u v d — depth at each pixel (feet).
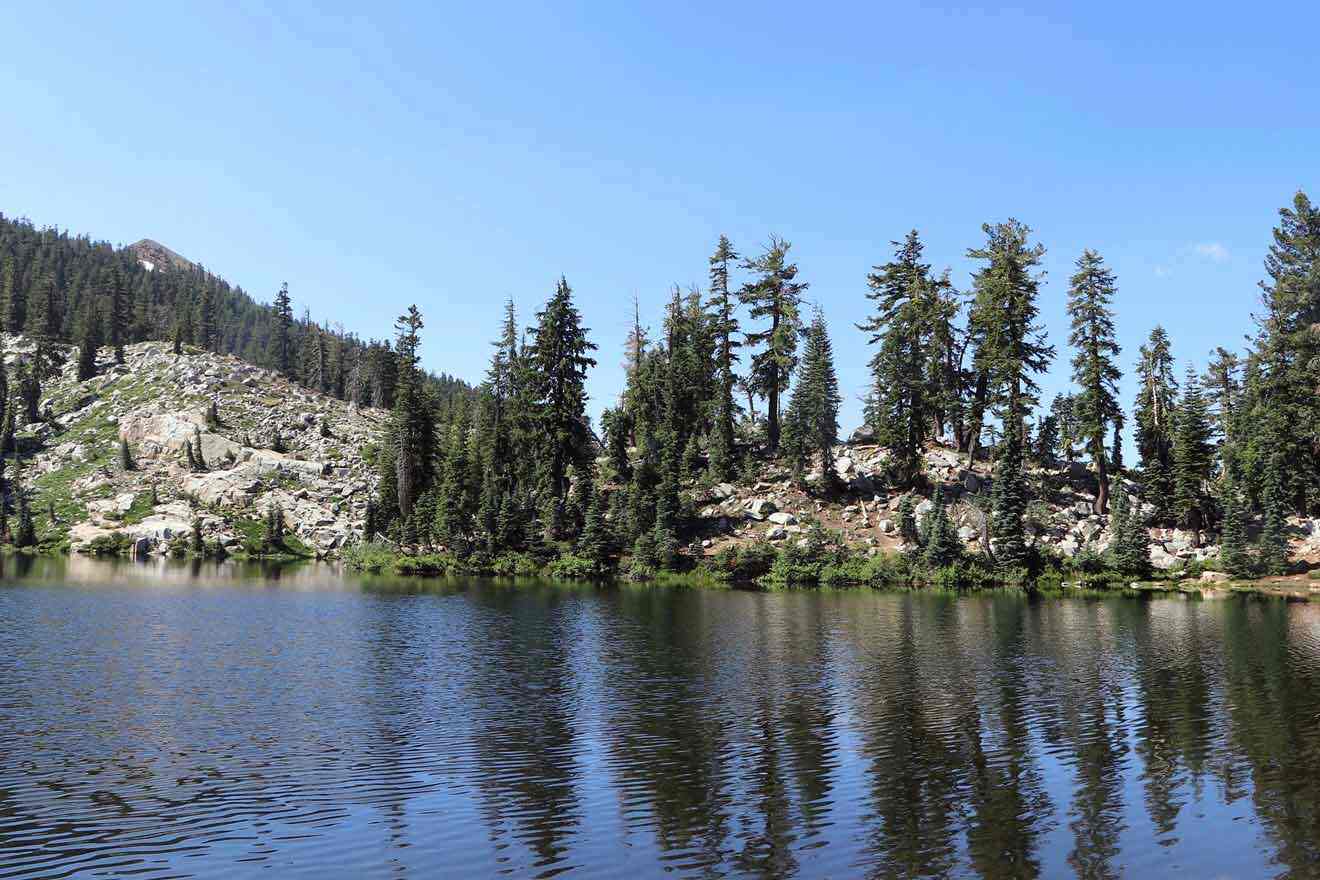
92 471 461.78
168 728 88.48
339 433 522.47
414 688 109.19
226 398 540.11
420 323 442.09
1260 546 264.52
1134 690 109.50
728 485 310.04
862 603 212.02
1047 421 318.24
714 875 54.39
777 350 321.52
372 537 373.20
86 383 584.40
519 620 175.52
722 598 222.28
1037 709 98.99
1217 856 57.52
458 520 308.81
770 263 328.49
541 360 330.34
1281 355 306.96
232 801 67.46
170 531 388.98
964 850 58.44
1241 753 81.41
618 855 57.41
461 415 443.32
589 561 278.46
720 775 74.64
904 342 311.47
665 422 336.49
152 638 145.38
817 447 310.04
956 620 178.19
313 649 137.18
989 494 288.30
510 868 55.31
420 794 69.46
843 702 102.58
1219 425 339.98
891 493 301.02
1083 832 61.67
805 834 61.16
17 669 117.50
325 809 65.87
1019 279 295.69
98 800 67.41
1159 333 325.21
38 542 392.88
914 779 73.67
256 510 420.77
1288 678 117.08
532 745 83.61
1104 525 281.33
